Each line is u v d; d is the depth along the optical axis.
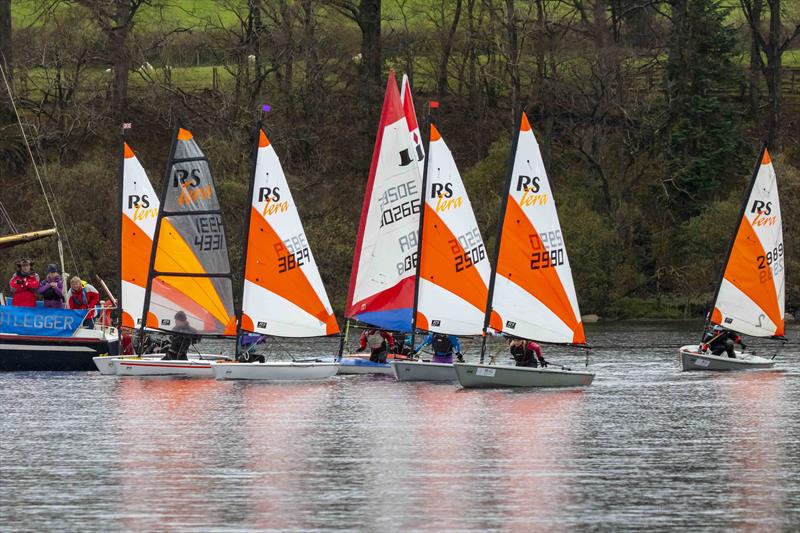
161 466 76.62
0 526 62.19
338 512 64.69
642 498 67.69
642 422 93.94
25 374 126.44
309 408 101.44
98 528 61.81
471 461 78.00
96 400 106.25
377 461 78.06
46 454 80.69
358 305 129.25
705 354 134.38
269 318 121.00
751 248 135.00
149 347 133.62
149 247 129.00
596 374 129.88
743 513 64.38
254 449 82.44
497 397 108.06
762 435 88.06
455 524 62.28
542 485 71.00
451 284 118.50
